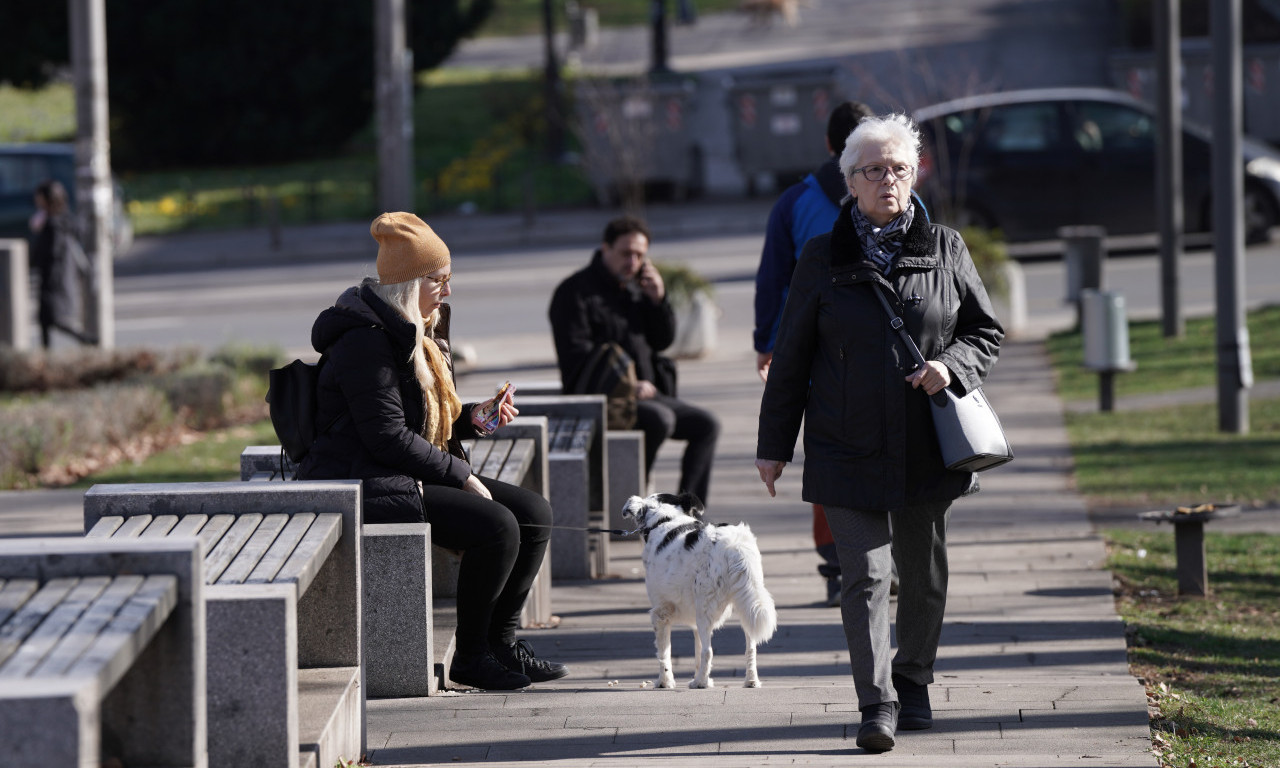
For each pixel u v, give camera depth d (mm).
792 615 12164
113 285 41875
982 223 35469
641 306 15297
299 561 6934
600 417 14219
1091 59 63500
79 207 28359
